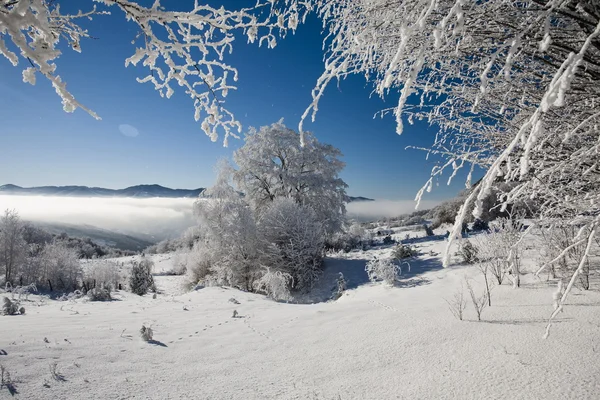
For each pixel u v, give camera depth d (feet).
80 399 12.09
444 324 17.17
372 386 12.12
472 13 4.40
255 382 13.57
